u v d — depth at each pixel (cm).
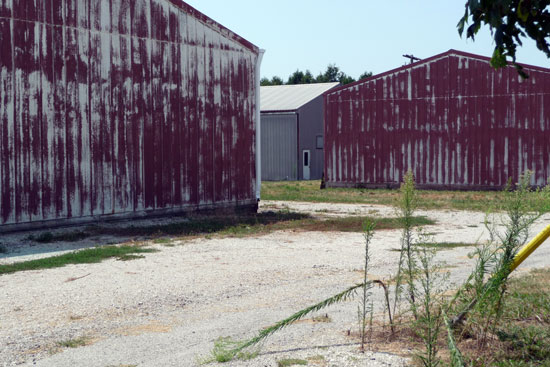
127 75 1748
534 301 714
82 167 1645
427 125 3081
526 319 676
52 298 840
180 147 1886
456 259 1116
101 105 1688
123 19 1738
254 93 2117
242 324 702
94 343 637
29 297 847
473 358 557
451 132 3028
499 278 566
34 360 583
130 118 1755
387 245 1327
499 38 530
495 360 554
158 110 1825
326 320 711
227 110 2028
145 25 1791
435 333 543
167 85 1848
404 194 657
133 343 634
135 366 561
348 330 653
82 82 1644
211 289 891
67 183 1612
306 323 700
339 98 3284
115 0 1719
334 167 3306
